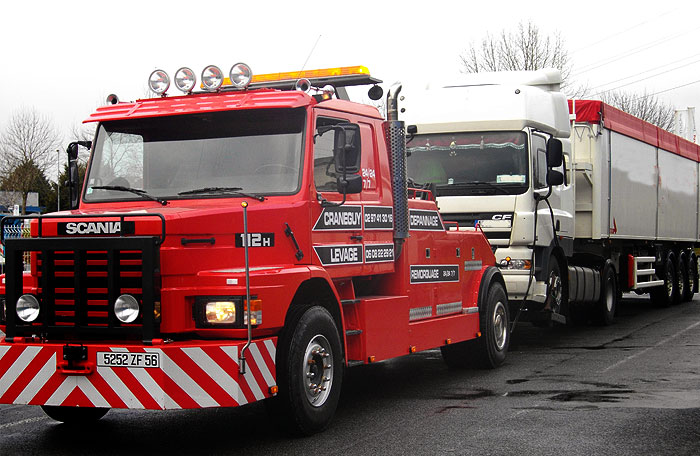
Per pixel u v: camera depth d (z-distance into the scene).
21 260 6.71
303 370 7.03
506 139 12.77
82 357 6.35
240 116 7.60
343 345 7.77
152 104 7.82
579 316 16.38
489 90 12.99
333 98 8.13
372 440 6.98
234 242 6.80
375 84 9.00
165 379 6.18
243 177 7.45
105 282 6.47
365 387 9.68
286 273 6.82
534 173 12.83
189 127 7.66
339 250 7.84
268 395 6.63
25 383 6.52
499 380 9.98
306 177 7.41
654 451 6.48
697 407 8.13
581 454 6.40
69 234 6.59
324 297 7.72
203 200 7.33
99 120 7.79
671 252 20.98
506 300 11.45
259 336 6.73
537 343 13.62
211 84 7.79
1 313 7.04
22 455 6.66
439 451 6.55
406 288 9.02
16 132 46.03
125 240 6.35
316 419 7.18
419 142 13.13
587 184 15.37
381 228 8.59
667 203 20.09
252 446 6.87
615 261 17.22
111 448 6.89
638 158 17.91
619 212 16.59
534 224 12.55
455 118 12.98
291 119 7.55
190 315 6.45
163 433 7.45
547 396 8.80
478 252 11.09
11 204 47.78
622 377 9.94
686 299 22.17
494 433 7.11
